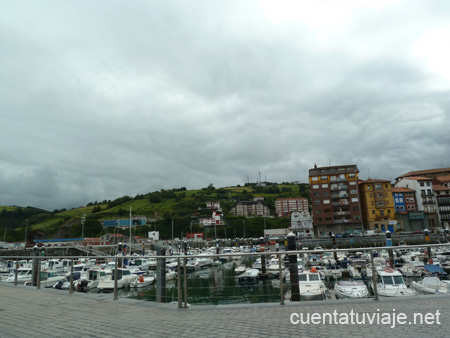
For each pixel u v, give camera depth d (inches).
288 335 229.9
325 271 979.9
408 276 829.2
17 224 7234.3
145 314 323.3
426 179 4183.1
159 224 5807.1
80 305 385.1
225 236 5295.3
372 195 4040.4
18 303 410.0
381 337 217.6
